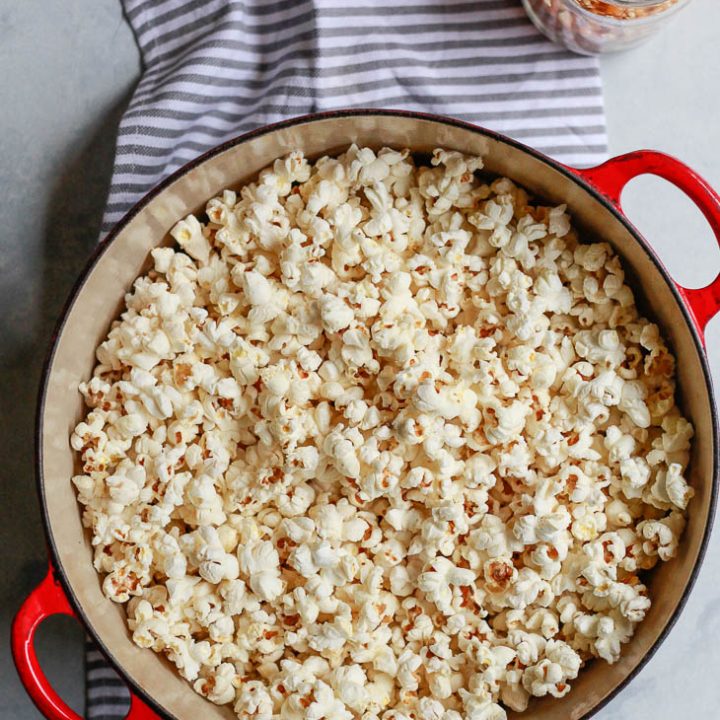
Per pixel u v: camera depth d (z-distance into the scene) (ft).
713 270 2.52
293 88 2.46
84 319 2.28
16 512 2.57
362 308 2.28
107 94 2.58
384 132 2.27
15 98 2.58
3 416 2.57
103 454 2.31
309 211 2.30
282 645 2.30
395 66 2.48
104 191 2.58
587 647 2.29
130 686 2.13
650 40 2.53
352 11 2.47
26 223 2.58
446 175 2.30
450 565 2.27
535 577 2.27
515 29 2.49
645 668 2.52
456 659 2.28
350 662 2.30
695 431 2.25
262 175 2.34
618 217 2.19
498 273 2.31
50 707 2.16
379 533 2.29
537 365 2.29
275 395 2.27
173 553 2.29
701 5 2.54
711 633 2.52
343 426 2.28
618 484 2.29
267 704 2.25
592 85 2.49
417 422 2.23
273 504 2.33
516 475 2.26
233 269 2.32
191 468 2.31
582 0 2.37
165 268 2.34
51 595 2.20
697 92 2.54
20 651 2.16
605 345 2.29
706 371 2.17
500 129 2.49
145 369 2.31
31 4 2.58
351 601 2.29
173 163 2.48
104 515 2.30
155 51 2.55
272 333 2.32
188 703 2.28
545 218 2.32
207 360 2.34
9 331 2.57
